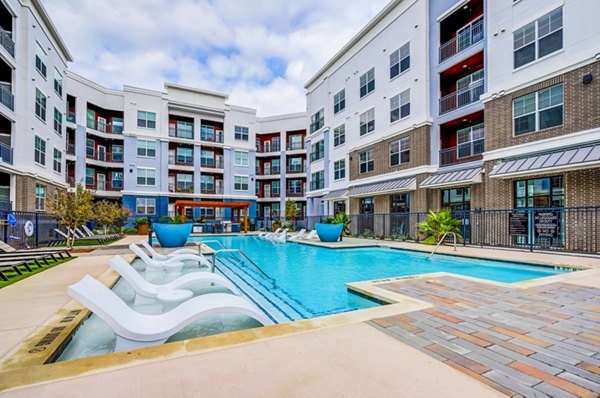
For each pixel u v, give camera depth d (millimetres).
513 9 14133
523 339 3197
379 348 2936
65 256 10492
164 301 4570
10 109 16750
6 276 6789
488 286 5641
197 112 35469
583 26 11711
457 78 18281
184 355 2734
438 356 2787
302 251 14125
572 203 11617
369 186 22500
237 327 4223
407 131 19578
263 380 2348
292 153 42406
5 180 17859
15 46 17203
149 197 32219
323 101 29469
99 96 33000
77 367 2502
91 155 32781
